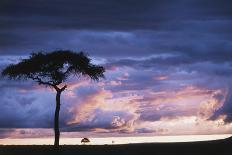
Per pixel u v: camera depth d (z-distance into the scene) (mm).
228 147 53844
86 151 56406
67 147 60938
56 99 61219
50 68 62750
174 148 55812
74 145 64688
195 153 53094
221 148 54031
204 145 55500
